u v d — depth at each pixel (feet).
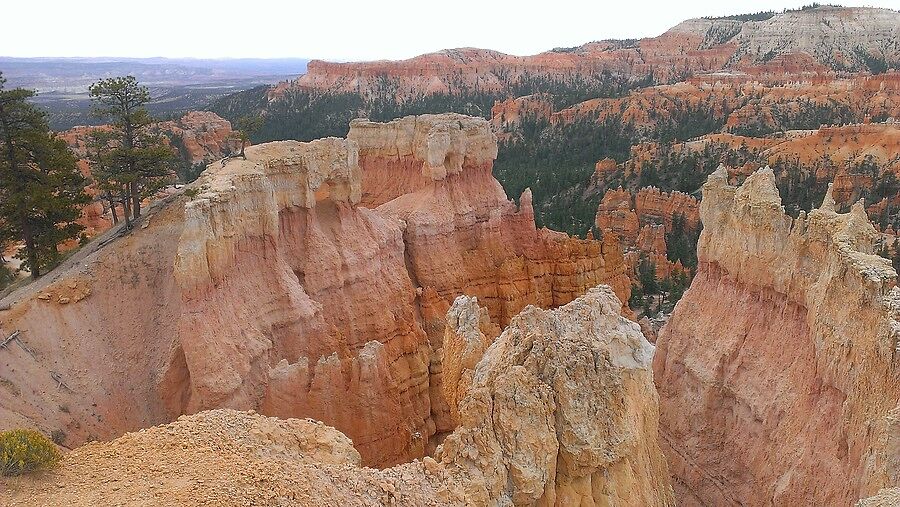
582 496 66.74
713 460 101.86
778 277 96.27
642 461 71.67
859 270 75.61
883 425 64.13
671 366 115.03
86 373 98.73
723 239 109.70
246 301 106.63
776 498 85.15
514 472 62.44
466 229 169.89
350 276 130.31
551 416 65.72
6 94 132.46
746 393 97.40
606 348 70.59
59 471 52.95
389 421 115.34
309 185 126.11
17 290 116.47
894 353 66.13
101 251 114.83
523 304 168.55
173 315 105.09
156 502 48.14
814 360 86.33
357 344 128.47
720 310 108.17
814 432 82.48
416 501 57.00
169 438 59.36
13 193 136.26
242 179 109.50
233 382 96.17
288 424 66.03
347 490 55.83
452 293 159.43
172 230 115.85
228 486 51.24
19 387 92.58
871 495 64.18
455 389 81.20
